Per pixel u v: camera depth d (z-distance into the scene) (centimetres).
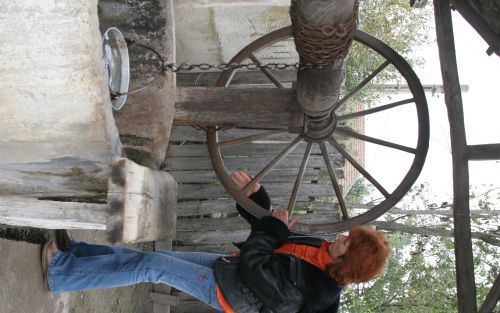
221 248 637
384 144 372
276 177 618
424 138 362
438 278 748
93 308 448
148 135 283
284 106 306
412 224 766
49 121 184
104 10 297
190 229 629
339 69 252
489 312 379
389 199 370
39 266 313
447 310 734
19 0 159
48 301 330
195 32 503
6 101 178
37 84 174
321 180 621
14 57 169
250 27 490
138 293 596
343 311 746
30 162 200
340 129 366
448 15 430
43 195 212
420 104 362
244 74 605
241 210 345
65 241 304
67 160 199
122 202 188
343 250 244
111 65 252
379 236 243
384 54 372
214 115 307
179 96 308
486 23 407
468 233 397
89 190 208
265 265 248
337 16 190
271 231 260
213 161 365
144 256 273
